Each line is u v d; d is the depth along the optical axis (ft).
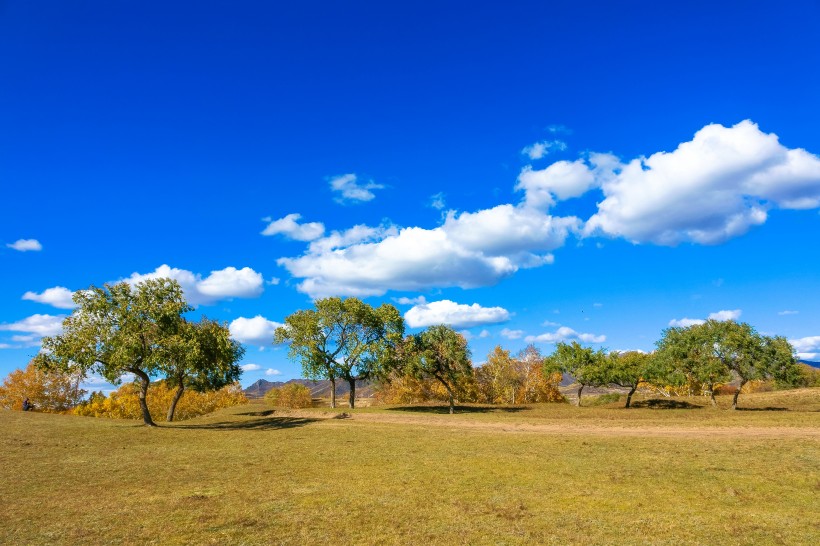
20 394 223.30
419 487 56.18
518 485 56.34
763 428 104.01
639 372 186.91
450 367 179.32
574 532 39.37
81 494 54.85
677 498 49.29
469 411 180.55
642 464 66.85
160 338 124.67
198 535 39.55
